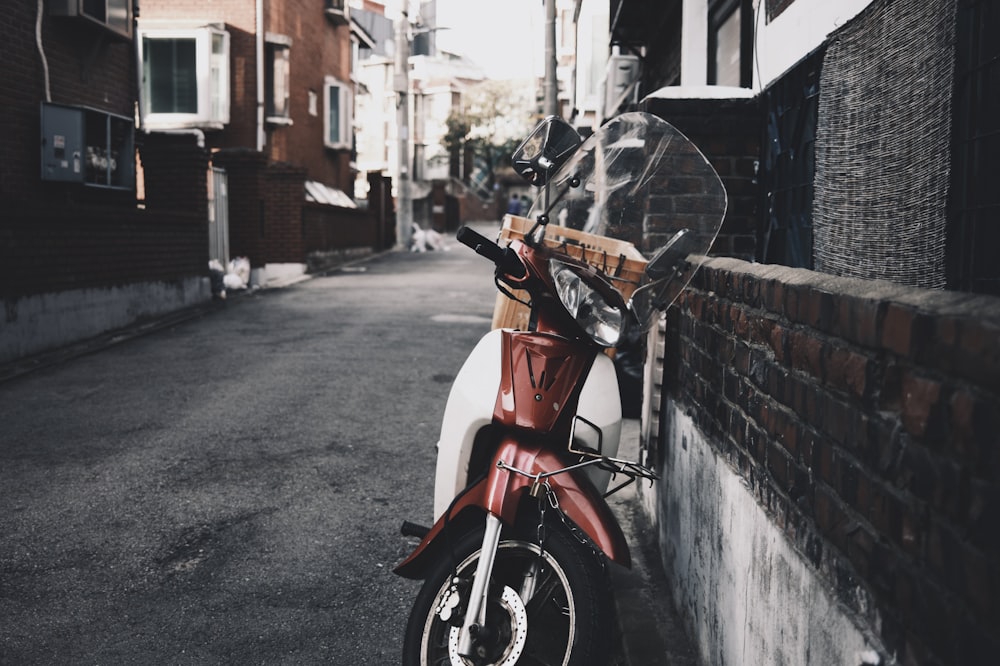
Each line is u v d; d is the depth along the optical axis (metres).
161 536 4.26
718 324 2.69
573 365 2.73
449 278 19.23
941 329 1.21
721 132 5.13
